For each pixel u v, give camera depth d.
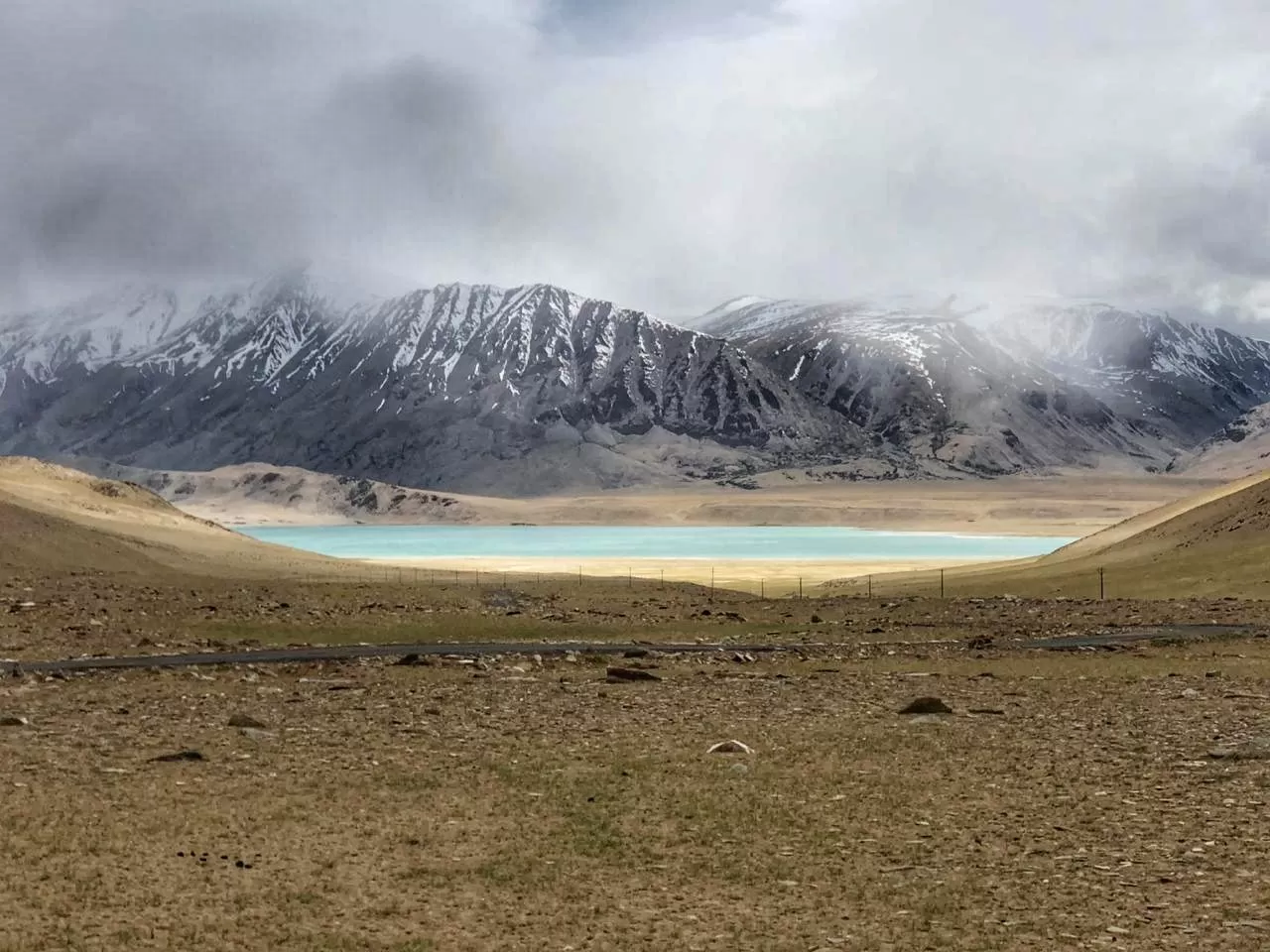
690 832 23.03
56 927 17.45
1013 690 41.91
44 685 43.66
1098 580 93.88
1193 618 67.81
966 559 177.38
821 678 45.75
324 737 33.03
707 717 36.66
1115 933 17.25
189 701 39.72
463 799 25.56
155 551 103.69
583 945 16.98
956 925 17.72
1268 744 29.55
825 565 157.88
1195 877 19.84
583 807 24.88
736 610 80.69
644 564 159.88
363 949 16.77
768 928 17.66
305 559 120.50
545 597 84.12
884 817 24.02
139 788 26.23
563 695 41.38
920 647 57.72
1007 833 22.77
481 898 19.06
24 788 26.00
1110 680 44.16
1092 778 27.22
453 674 47.09
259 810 24.44
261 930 17.44
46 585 80.62
